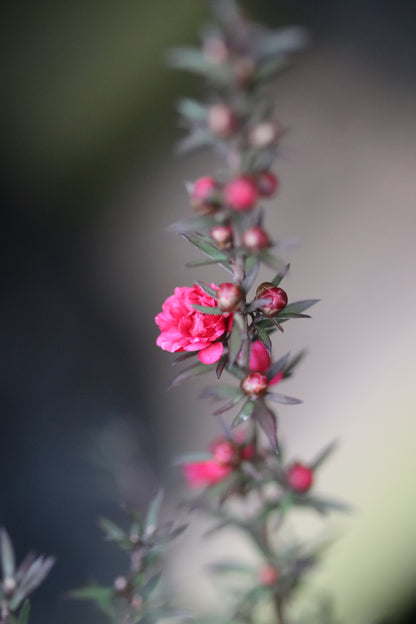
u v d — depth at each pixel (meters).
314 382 0.54
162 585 0.31
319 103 0.67
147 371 0.57
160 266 0.61
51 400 0.55
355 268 0.60
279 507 0.29
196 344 0.25
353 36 0.70
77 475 0.51
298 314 0.26
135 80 0.63
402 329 0.56
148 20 0.63
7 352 0.57
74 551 0.48
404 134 0.66
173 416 0.55
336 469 0.49
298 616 0.35
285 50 0.31
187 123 0.31
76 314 0.60
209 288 0.26
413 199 0.63
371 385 0.54
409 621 0.42
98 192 0.64
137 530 0.28
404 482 0.47
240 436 0.30
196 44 0.62
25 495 0.50
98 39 0.63
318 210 0.62
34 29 0.64
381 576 0.43
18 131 0.63
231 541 0.45
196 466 0.29
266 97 0.31
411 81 0.68
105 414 0.55
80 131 0.63
